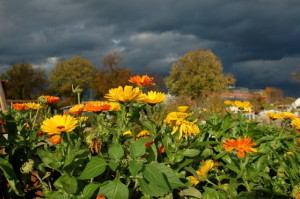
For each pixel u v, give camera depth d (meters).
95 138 1.64
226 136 2.42
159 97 1.85
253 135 2.42
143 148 1.55
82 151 1.51
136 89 1.82
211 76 48.09
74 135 1.82
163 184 1.44
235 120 2.94
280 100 41.59
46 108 2.38
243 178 1.85
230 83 50.22
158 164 1.54
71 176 1.49
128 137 1.87
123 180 1.73
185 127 1.76
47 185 1.84
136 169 1.42
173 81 51.44
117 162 1.53
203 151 2.02
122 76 38.53
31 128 2.29
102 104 1.94
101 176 1.75
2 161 1.63
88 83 58.53
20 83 49.09
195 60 48.97
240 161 1.91
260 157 2.00
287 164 2.01
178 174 1.72
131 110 1.77
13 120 2.06
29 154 2.00
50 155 1.56
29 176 1.98
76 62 59.19
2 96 6.52
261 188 1.79
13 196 1.94
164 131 1.91
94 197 1.57
